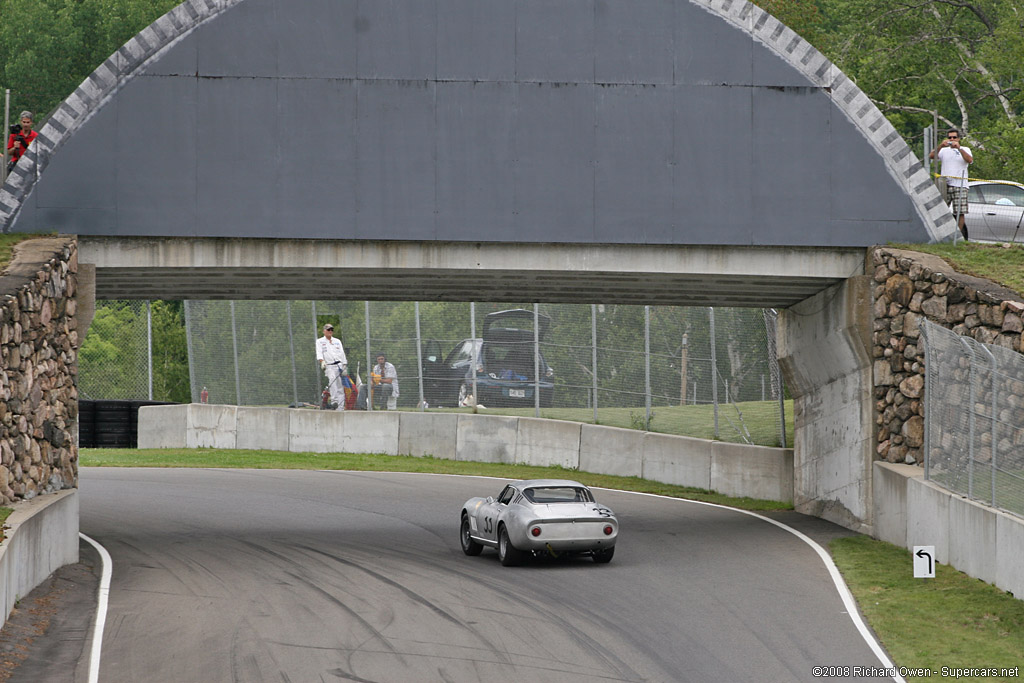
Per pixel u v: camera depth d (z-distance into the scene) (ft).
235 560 193.98
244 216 208.85
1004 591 161.48
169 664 129.39
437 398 373.61
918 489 197.57
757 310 313.12
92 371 538.88
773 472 281.74
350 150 211.82
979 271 210.18
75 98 205.77
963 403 184.24
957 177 262.47
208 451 382.01
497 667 128.26
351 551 204.13
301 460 358.64
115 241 207.21
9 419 166.91
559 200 215.72
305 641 139.44
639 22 219.00
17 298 168.66
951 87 538.88
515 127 215.31
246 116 209.67
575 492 194.70
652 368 333.42
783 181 221.87
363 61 212.43
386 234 211.82
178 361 577.43
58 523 176.86
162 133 207.51
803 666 129.80
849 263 226.58
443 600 161.99
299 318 397.80
